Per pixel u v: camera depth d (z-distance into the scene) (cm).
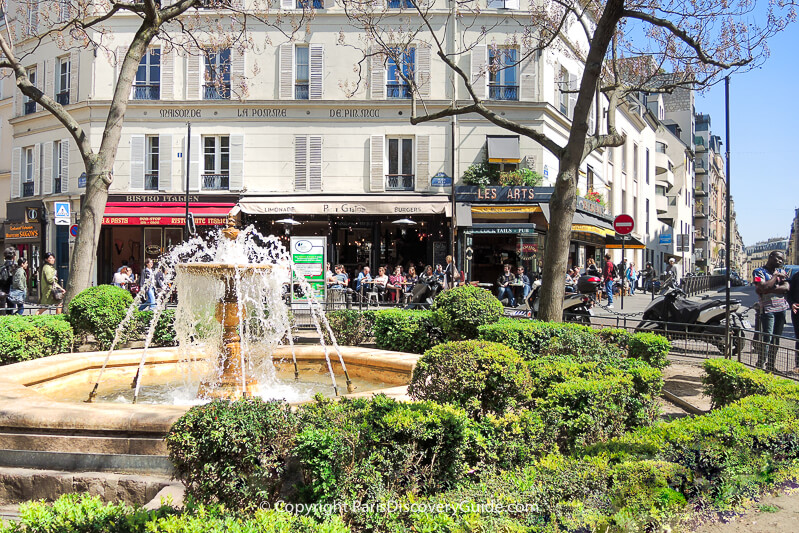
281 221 2372
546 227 2512
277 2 2498
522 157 2517
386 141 2530
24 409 484
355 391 746
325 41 2508
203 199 2491
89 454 463
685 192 6106
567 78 2778
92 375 822
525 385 532
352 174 2516
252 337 884
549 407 502
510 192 2441
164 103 2486
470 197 2458
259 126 2505
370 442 377
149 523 278
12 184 2902
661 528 351
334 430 366
